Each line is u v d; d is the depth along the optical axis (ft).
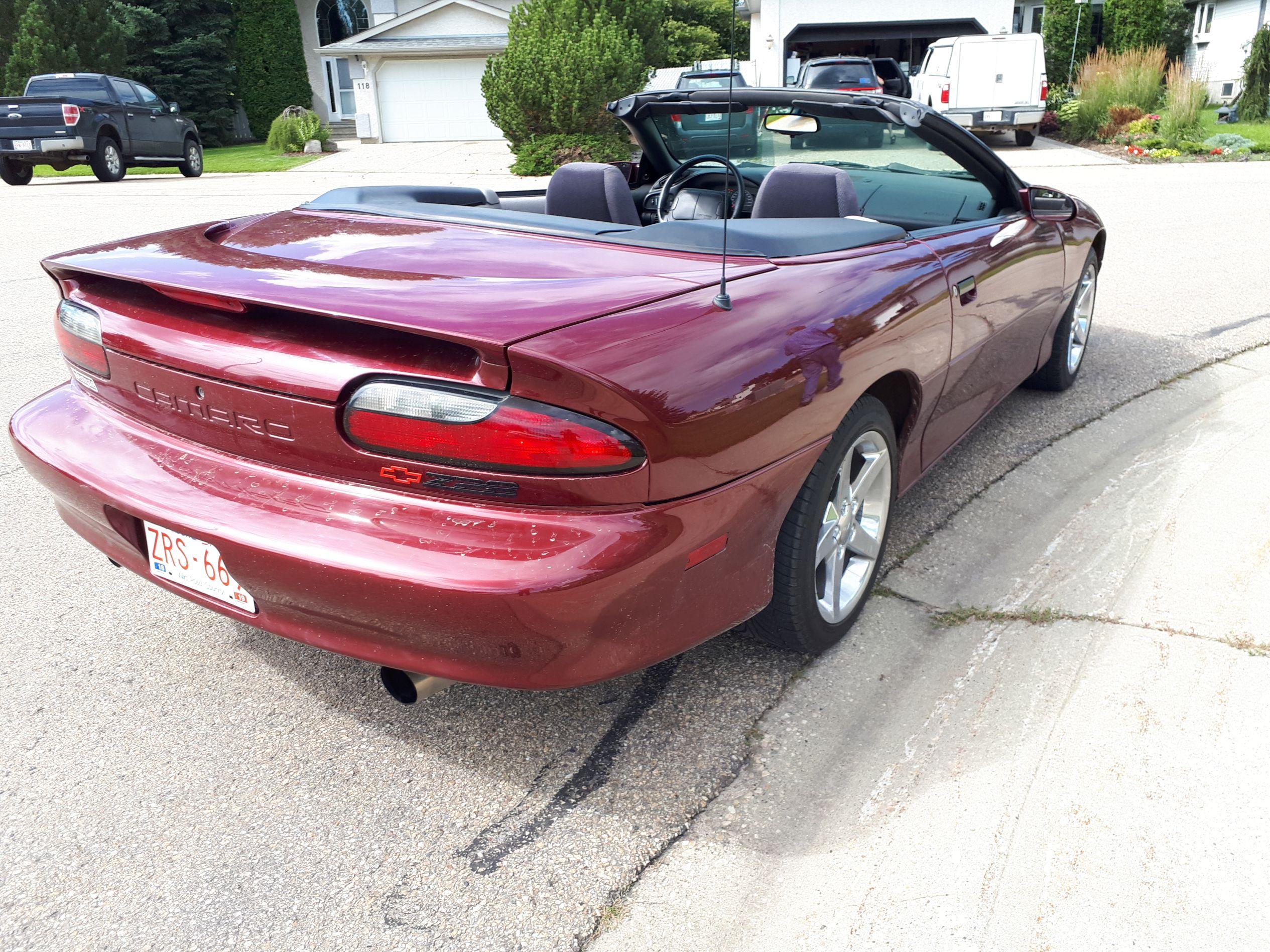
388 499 5.87
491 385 5.52
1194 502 11.19
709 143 12.58
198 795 7.02
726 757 7.35
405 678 6.37
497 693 8.20
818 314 7.20
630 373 5.62
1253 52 72.02
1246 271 24.35
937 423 9.89
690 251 7.54
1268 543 10.11
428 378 5.63
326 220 8.66
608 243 7.66
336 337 5.93
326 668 8.62
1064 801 6.64
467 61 85.15
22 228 35.47
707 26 125.08
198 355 6.38
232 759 7.41
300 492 6.12
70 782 7.15
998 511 11.32
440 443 5.60
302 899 6.11
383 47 83.46
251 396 6.16
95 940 5.82
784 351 6.69
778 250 7.72
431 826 6.72
